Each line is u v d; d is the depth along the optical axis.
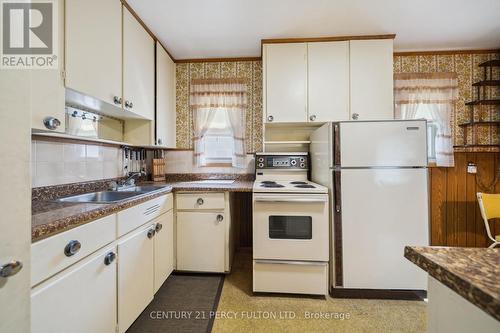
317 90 2.13
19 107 0.54
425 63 2.38
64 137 1.36
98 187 1.72
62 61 1.04
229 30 1.99
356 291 1.65
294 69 2.14
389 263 1.61
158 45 2.10
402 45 2.26
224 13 1.75
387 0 1.62
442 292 0.45
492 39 2.16
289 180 2.25
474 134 2.34
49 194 1.32
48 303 0.76
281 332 1.34
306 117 2.14
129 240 1.24
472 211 2.34
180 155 2.57
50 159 1.34
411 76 2.34
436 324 0.46
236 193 2.51
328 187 1.70
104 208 1.02
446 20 1.86
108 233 1.07
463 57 2.37
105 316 1.04
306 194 1.63
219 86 2.48
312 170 2.24
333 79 2.12
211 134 2.58
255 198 1.64
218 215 1.91
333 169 1.63
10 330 0.52
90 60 1.22
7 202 0.51
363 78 2.09
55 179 1.37
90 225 0.95
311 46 2.13
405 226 1.60
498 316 0.30
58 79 1.01
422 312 1.51
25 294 0.54
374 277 1.62
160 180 2.44
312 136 2.24
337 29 1.99
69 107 1.44
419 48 2.32
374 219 1.61
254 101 2.52
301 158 2.25
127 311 1.21
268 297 1.67
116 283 1.13
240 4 1.65
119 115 1.80
